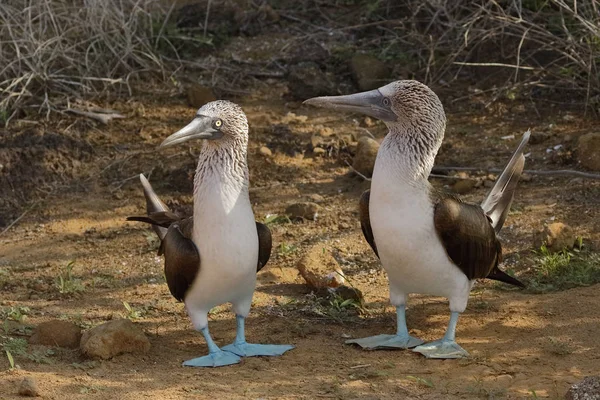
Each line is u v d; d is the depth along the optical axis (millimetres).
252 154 12109
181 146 12375
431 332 8297
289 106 13203
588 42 12062
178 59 13758
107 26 13758
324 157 12078
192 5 14969
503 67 13164
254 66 14031
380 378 7254
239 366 7543
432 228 7473
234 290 7559
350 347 7980
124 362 7621
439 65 13438
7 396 6844
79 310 8898
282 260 9906
